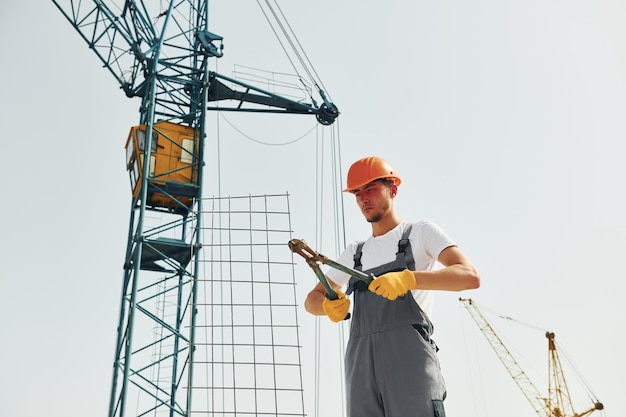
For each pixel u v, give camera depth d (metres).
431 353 2.76
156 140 16.28
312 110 20.25
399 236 3.14
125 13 17.97
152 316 14.68
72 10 17.31
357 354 2.93
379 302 2.93
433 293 3.11
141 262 16.00
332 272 3.45
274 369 7.38
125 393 13.42
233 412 7.17
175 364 15.26
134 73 18.42
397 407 2.65
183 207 16.39
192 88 18.48
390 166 3.41
